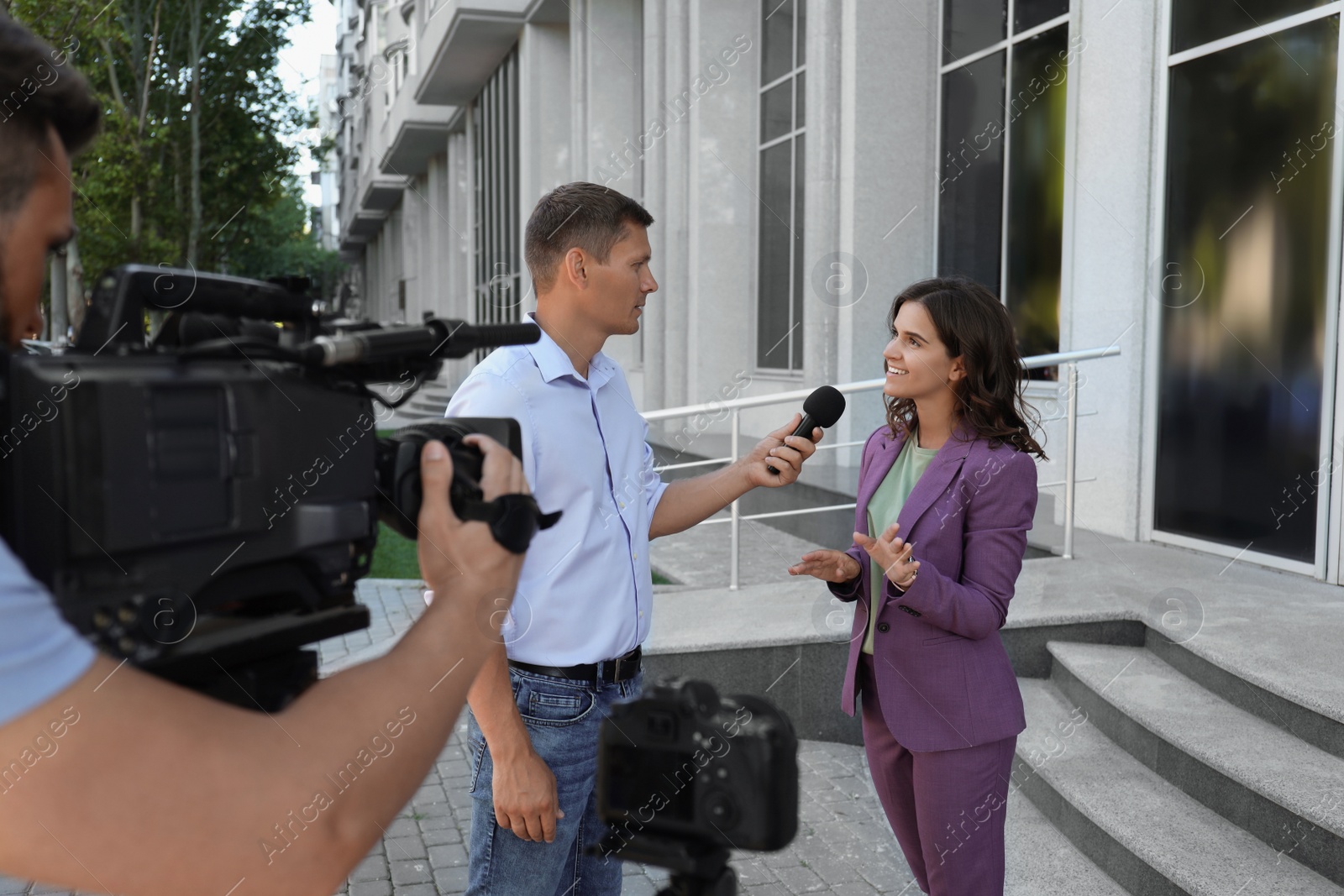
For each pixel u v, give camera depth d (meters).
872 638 2.40
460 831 3.78
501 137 17.39
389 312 32.81
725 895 0.99
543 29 14.71
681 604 5.15
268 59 13.49
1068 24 6.42
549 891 2.02
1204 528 5.39
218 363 0.74
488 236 18.62
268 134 13.59
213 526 0.70
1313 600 4.34
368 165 28.45
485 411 1.95
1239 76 5.14
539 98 14.75
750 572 6.09
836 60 8.03
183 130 12.82
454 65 17.64
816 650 4.41
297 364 0.80
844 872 3.31
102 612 0.66
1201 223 5.39
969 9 7.61
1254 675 3.40
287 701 0.82
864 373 8.12
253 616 0.81
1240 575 4.86
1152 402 5.68
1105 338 5.96
